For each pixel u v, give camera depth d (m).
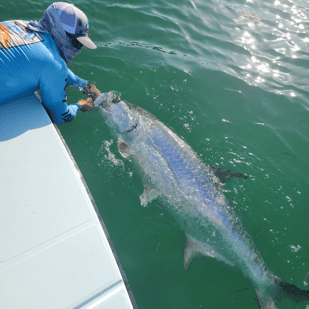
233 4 3.84
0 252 1.10
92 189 1.95
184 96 2.67
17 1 3.02
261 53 3.19
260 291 1.71
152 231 1.85
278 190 2.13
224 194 1.94
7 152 1.32
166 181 1.96
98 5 3.26
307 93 2.80
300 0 4.07
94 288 1.07
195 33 3.29
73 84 2.09
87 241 1.16
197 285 1.70
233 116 2.58
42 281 1.05
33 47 1.43
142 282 1.67
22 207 1.19
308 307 1.68
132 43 3.01
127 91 2.60
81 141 2.15
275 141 2.43
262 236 1.91
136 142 2.12
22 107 1.49
